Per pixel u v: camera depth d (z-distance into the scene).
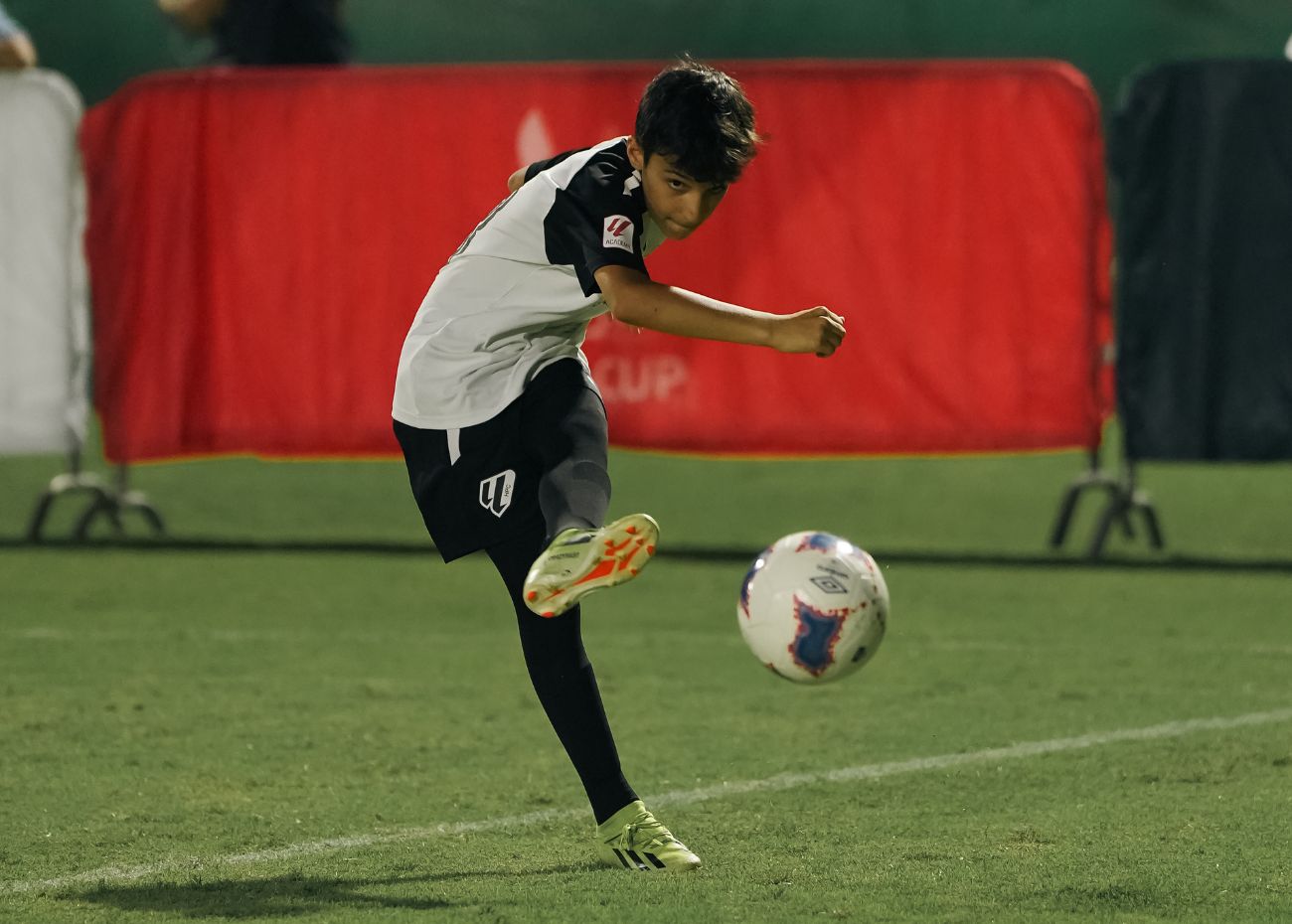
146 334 37.31
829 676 15.39
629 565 12.96
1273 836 16.08
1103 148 35.62
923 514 43.97
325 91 36.78
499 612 30.47
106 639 27.58
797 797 17.86
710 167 13.88
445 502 15.10
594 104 35.97
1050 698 23.27
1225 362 35.06
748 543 39.22
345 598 31.80
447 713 22.27
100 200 37.06
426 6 85.62
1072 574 34.72
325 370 37.06
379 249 36.81
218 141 36.97
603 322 36.22
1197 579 34.12
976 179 35.41
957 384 35.75
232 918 13.39
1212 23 82.69
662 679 24.59
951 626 29.03
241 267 37.12
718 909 13.55
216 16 46.03
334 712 22.28
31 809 17.33
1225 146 34.62
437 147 36.50
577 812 17.28
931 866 14.96
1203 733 21.02
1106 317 35.59
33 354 37.31
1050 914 13.44
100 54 83.75
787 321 13.80
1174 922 13.25
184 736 20.83
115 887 14.41
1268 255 34.72
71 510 43.97
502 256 14.97
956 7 83.75
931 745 20.41
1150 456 35.78
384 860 15.36
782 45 84.88
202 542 38.56
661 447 36.31
